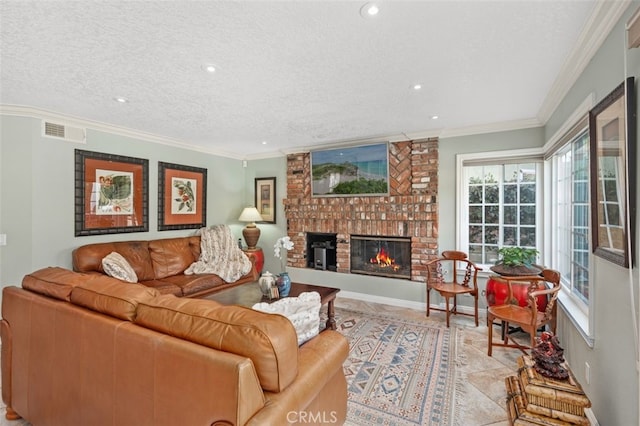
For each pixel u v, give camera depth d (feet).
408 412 6.37
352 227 14.78
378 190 14.02
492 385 7.32
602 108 5.28
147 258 12.26
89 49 6.17
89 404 4.61
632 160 4.31
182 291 11.31
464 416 6.26
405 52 6.31
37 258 10.19
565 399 5.32
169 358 3.70
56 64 6.81
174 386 3.66
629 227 4.28
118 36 5.70
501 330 10.26
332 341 5.01
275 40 5.85
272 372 3.51
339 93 8.57
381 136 13.69
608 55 5.21
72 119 10.80
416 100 9.14
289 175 16.76
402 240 13.78
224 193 17.19
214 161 16.60
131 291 4.87
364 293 14.49
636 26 3.82
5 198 9.74
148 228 13.41
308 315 5.19
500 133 11.65
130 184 12.72
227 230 15.06
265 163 17.79
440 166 12.84
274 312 4.87
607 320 5.32
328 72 7.25
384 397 6.87
